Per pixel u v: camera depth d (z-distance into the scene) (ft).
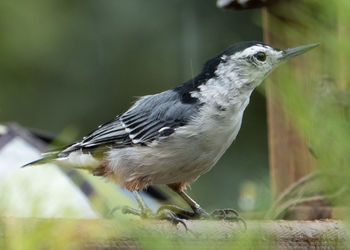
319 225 11.78
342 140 6.47
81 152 22.95
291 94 6.61
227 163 35.76
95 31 42.63
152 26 40.47
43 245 6.22
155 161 21.20
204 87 21.34
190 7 37.45
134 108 22.67
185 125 20.80
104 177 22.97
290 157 24.68
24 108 44.01
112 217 8.77
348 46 6.45
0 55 43.50
